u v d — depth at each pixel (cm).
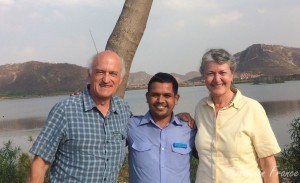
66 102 294
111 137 299
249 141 308
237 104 315
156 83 332
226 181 308
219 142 315
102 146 293
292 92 7888
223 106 322
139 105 4822
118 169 308
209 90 322
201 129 330
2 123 4575
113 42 389
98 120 295
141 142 332
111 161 297
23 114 6650
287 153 550
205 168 321
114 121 305
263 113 310
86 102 294
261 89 9781
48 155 289
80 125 289
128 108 339
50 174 300
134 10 389
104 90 296
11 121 4891
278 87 11150
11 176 540
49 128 289
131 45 390
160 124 339
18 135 2661
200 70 331
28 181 291
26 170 550
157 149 330
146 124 338
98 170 290
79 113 291
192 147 338
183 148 332
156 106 332
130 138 337
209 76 317
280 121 2362
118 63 304
